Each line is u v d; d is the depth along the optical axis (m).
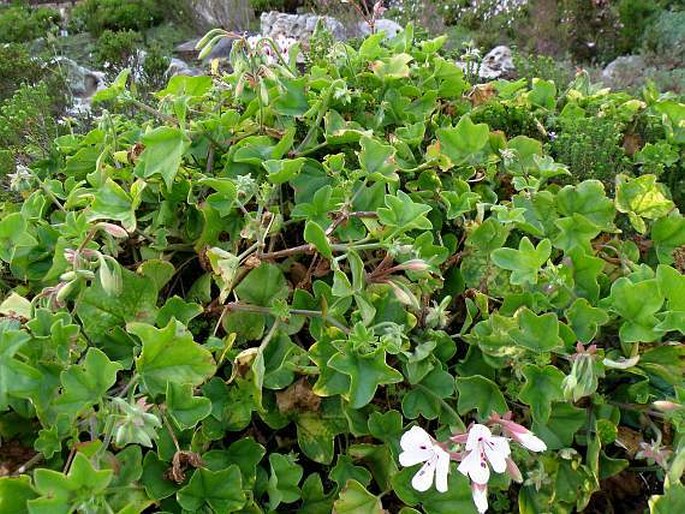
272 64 0.53
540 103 0.69
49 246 0.48
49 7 3.42
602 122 0.66
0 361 0.35
